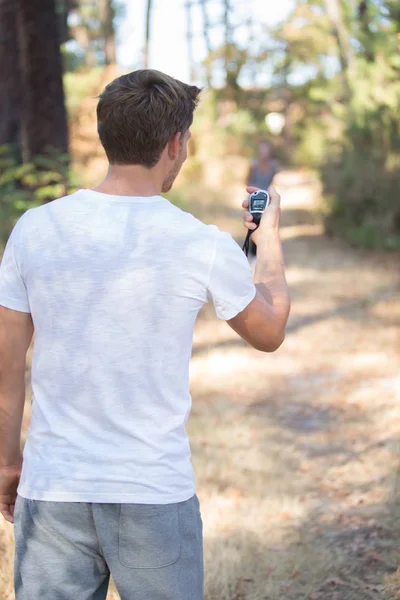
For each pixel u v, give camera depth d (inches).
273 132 1253.7
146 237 63.6
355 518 145.3
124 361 62.4
